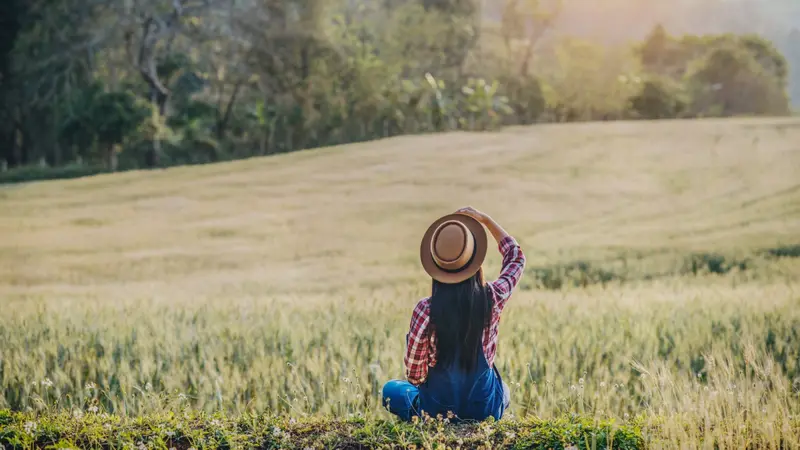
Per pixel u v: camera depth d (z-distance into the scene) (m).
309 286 23.75
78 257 29.31
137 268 27.31
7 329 10.64
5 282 24.69
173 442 4.87
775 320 10.67
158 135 77.75
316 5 90.19
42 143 81.44
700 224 32.28
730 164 47.25
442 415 4.96
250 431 4.98
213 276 25.80
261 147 88.19
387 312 11.83
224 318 11.88
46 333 10.31
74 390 7.80
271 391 7.57
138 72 83.44
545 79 118.88
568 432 4.72
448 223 4.80
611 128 64.62
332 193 42.97
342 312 11.90
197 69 83.12
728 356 8.16
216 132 87.38
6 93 80.00
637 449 4.63
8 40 79.50
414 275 25.23
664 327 10.34
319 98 89.81
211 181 47.88
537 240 29.67
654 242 28.17
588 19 124.19
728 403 5.08
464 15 109.56
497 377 5.13
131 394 7.41
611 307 12.49
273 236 33.06
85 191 45.72
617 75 120.56
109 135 75.25
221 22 83.75
